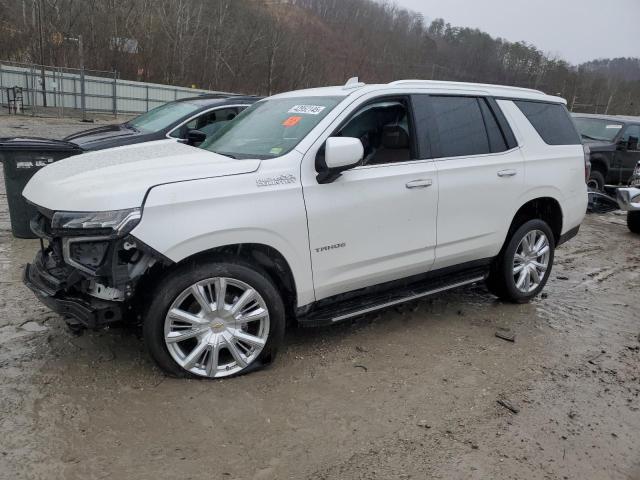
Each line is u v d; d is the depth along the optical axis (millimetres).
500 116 4863
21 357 3623
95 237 3043
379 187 3922
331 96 4125
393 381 3664
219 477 2656
